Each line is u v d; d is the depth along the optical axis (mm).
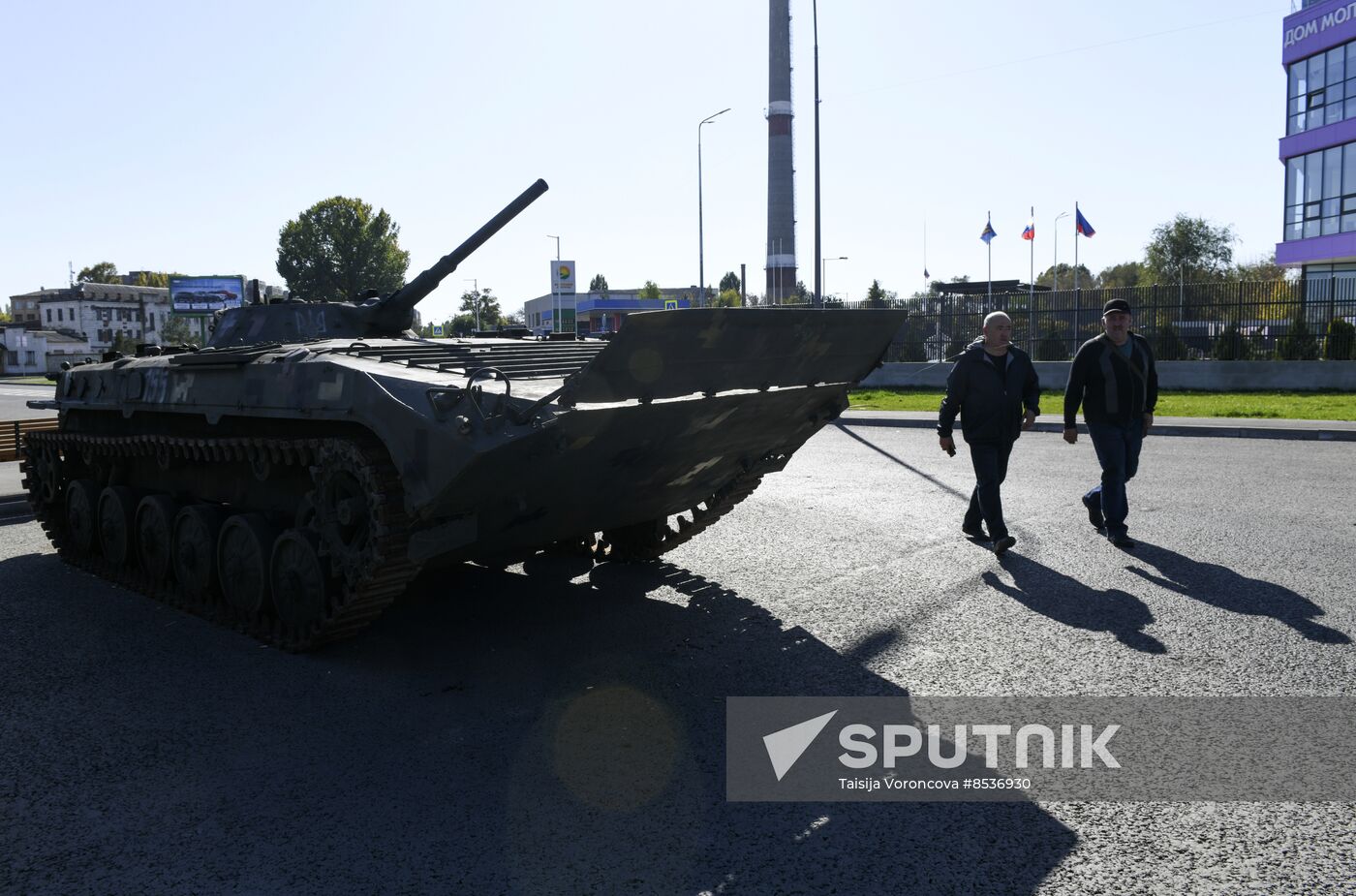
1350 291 23281
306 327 7719
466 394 4586
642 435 5102
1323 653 5273
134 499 7500
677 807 3719
